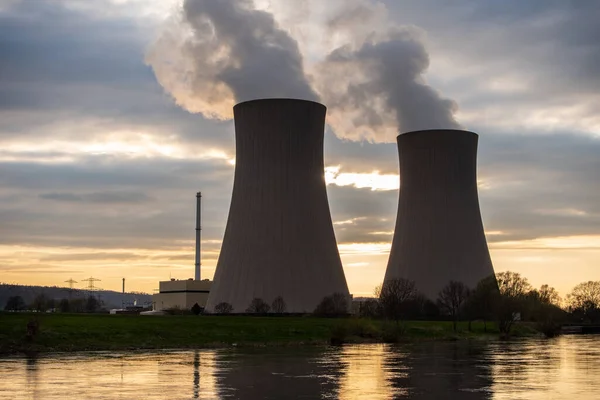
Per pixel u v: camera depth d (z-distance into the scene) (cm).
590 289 13562
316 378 2994
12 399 2408
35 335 4438
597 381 2956
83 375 3066
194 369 3334
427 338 6131
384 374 3153
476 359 3988
